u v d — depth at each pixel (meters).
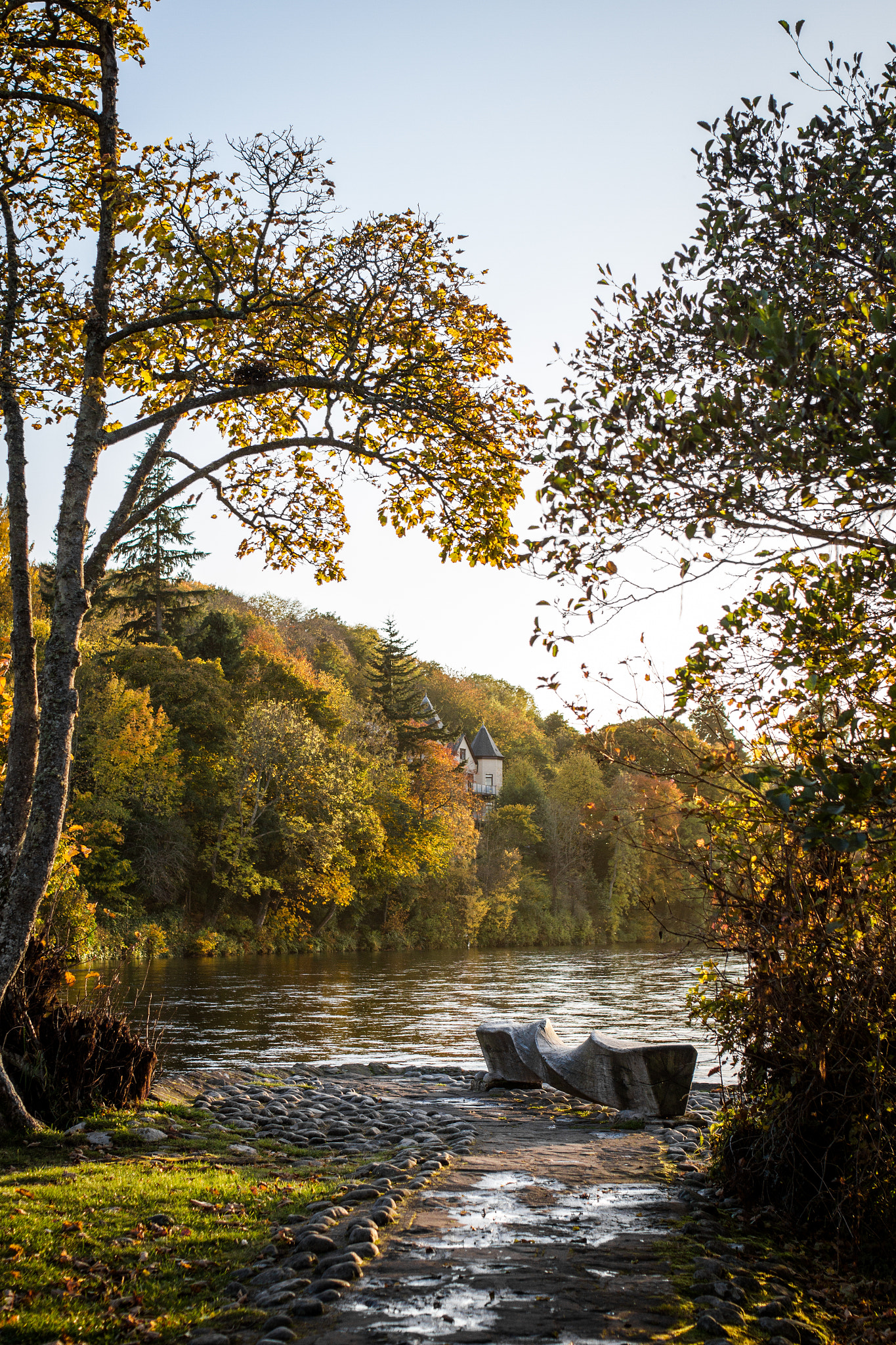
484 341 10.72
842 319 5.16
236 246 9.79
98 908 40.44
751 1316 4.77
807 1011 6.59
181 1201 6.73
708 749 6.48
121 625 57.88
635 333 5.65
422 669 110.44
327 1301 4.74
